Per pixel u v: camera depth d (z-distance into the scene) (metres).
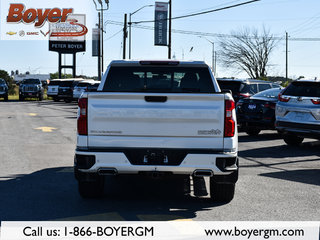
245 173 8.73
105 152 5.70
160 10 42.03
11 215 5.67
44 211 5.87
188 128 5.67
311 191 7.25
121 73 6.75
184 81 6.75
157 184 7.71
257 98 14.62
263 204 6.39
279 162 10.10
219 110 5.66
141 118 5.68
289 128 12.09
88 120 5.73
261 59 67.00
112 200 6.51
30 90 41.59
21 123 18.59
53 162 9.68
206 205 6.30
